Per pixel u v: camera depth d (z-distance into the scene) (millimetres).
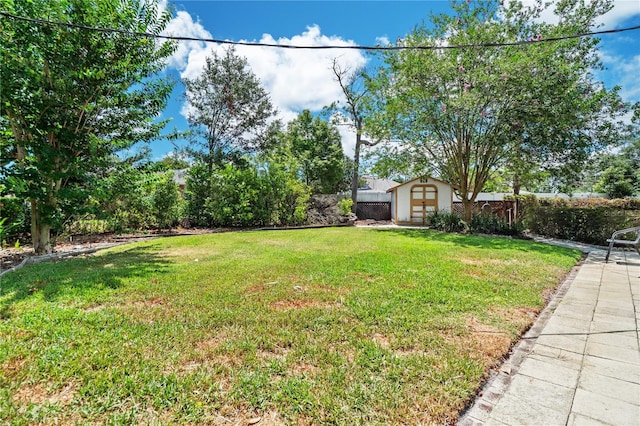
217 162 18094
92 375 2033
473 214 12664
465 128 11180
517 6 10164
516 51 9766
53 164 6480
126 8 6629
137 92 7465
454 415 1739
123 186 7410
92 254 6961
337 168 21906
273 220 14109
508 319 3055
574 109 9289
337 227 14148
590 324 3033
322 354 2330
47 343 2453
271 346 2465
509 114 9914
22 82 5836
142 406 1772
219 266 5266
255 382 1982
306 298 3598
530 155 10461
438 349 2438
